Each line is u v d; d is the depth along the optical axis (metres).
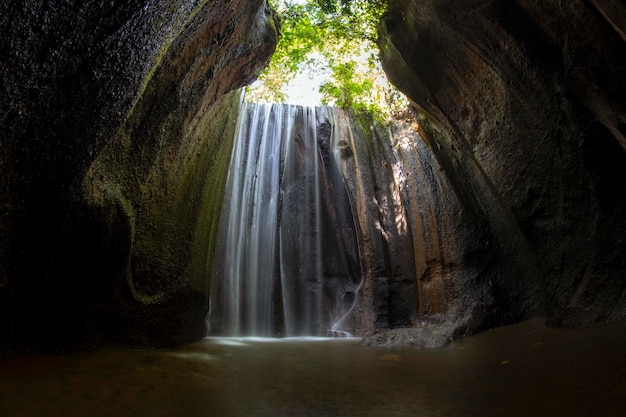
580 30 6.32
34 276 5.58
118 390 4.79
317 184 14.99
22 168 4.94
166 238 8.13
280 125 15.41
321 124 15.66
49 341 6.00
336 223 14.64
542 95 7.60
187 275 8.67
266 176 14.64
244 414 4.46
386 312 13.06
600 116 6.80
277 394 5.21
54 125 4.99
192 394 5.02
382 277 13.45
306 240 14.38
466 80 9.58
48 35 4.38
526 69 7.68
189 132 8.73
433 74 10.32
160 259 7.90
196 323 9.08
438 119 11.08
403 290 13.20
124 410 4.28
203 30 7.28
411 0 9.37
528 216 8.46
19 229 5.24
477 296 10.77
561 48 6.94
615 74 6.14
